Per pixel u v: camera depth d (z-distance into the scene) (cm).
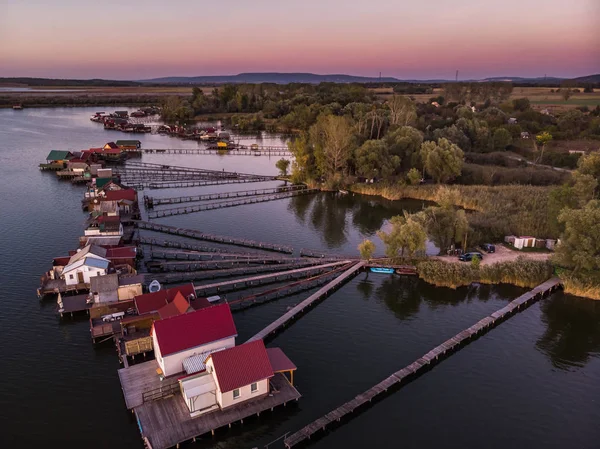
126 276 6075
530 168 12631
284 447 3762
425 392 4472
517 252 7750
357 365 4850
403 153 13125
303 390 4431
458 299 6431
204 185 12494
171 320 4453
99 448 3688
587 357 5122
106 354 4925
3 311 5659
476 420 4106
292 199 11444
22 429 3859
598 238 6300
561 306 6247
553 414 4191
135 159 15712
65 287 6044
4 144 16825
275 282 6794
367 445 3809
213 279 6794
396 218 7475
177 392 4162
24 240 7900
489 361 5000
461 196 10469
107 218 8138
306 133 15488
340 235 8900
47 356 4856
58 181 12150
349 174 12912
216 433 3856
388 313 6000
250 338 5241
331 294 6500
